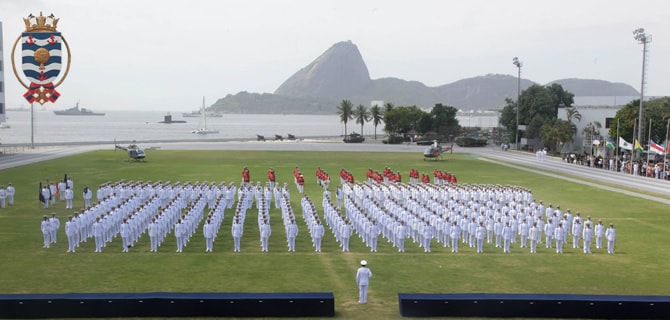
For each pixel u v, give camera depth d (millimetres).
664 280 30906
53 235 37812
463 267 33188
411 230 40781
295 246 37781
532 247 37281
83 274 30609
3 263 32719
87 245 37375
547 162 106125
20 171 78312
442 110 179125
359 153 119250
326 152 120500
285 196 53594
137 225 39031
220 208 44469
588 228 37188
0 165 85562
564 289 29188
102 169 82125
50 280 29469
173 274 30797
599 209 53844
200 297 24109
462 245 39094
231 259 34188
